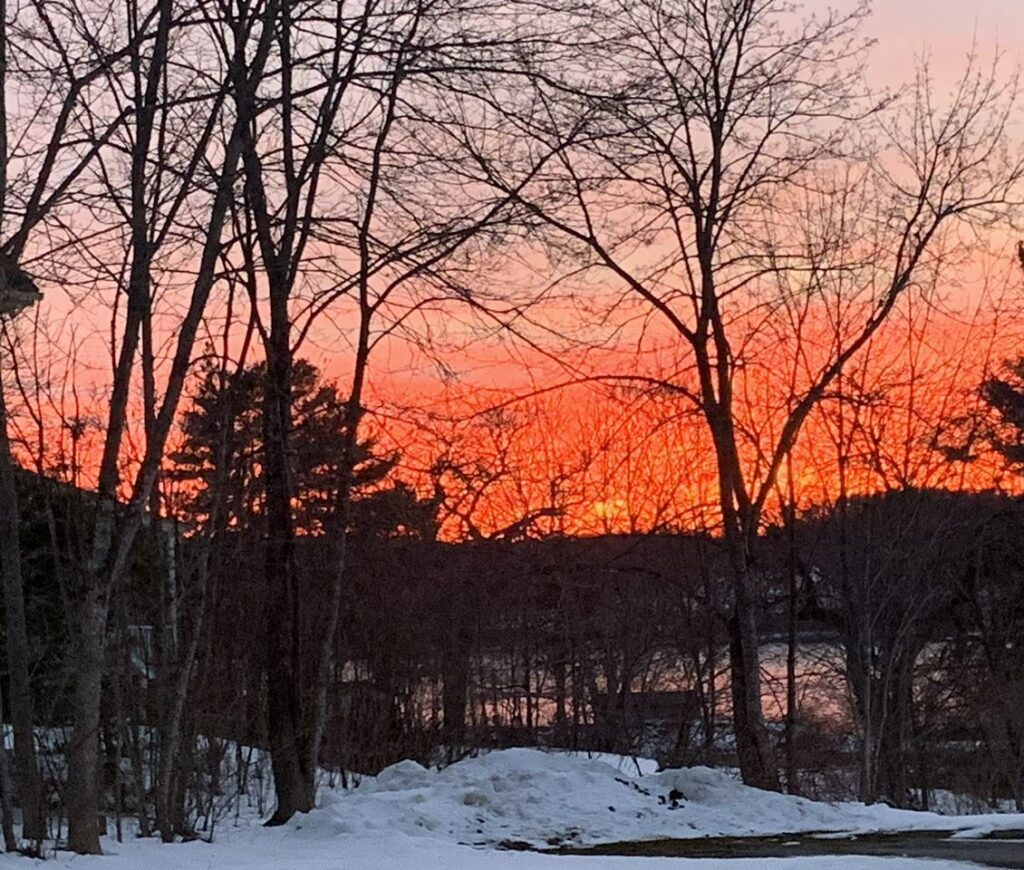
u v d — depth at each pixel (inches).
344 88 492.1
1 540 400.5
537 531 904.3
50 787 438.9
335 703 800.3
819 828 487.8
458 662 883.4
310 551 669.9
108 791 497.4
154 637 517.7
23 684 394.9
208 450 565.6
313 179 507.5
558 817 490.3
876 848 420.5
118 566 394.9
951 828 482.9
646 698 911.0
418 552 870.4
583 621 912.9
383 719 836.0
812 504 844.6
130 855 382.9
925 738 1172.5
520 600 910.4
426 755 848.9
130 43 421.4
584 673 909.8
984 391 934.4
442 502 850.1
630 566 806.5
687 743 858.8
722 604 844.0
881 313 700.7
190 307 420.8
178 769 489.7
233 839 447.2
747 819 504.4
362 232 506.0
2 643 498.3
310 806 515.2
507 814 495.5
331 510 631.8
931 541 859.4
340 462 576.7
